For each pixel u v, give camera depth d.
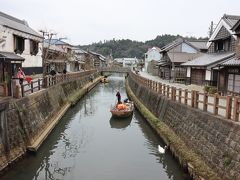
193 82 32.62
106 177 11.83
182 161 11.73
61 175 12.01
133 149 15.50
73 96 30.61
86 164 13.30
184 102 15.55
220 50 27.61
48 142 16.39
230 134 9.61
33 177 11.76
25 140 13.38
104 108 28.33
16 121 12.86
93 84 49.47
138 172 12.39
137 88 34.41
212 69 24.59
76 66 60.09
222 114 12.12
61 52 42.72
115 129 19.95
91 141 16.97
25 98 14.73
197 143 12.03
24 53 27.89
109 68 80.06
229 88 19.19
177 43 42.31
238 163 8.66
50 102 20.69
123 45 170.62
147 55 76.38
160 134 16.62
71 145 16.12
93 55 88.88
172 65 37.84
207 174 9.74
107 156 14.40
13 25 25.77
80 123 21.62
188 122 13.72
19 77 17.39
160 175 12.09
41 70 34.09
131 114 24.09
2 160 10.96
